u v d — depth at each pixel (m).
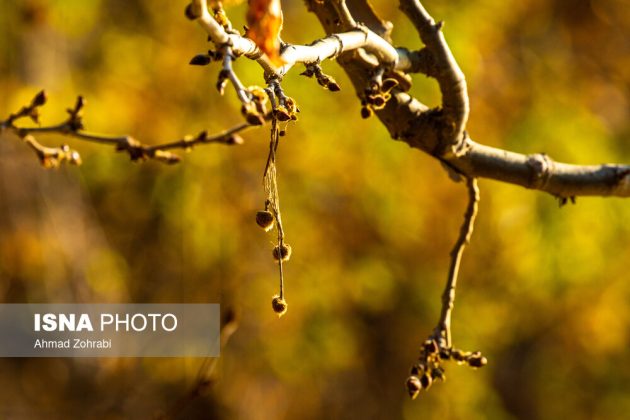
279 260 2.03
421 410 9.32
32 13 7.55
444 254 8.85
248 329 8.81
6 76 7.88
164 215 8.51
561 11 9.67
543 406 10.55
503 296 9.21
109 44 8.29
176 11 8.39
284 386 9.16
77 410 8.80
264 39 1.79
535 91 9.00
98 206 8.79
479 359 2.56
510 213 8.55
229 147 8.20
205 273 8.62
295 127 8.12
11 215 8.51
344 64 2.64
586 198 8.62
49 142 7.81
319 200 8.70
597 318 9.59
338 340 8.91
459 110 2.66
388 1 7.80
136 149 2.59
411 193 8.53
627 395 10.30
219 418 8.82
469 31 8.28
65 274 8.59
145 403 8.84
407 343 9.43
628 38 9.82
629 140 9.43
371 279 8.91
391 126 2.77
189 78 8.31
